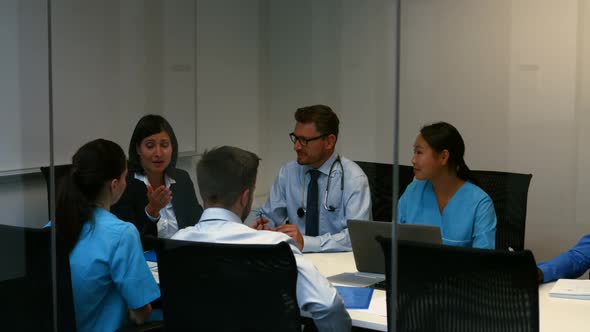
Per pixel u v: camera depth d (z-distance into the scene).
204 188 2.04
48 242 2.19
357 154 2.61
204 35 3.09
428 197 2.38
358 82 2.60
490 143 2.31
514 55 2.27
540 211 2.27
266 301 1.89
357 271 2.39
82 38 3.35
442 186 2.35
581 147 2.19
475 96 2.34
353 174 2.61
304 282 1.92
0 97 3.38
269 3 2.88
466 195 2.30
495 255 1.66
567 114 2.21
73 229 2.19
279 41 2.85
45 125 3.37
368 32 2.55
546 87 2.25
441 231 2.32
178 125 3.17
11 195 3.37
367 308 2.10
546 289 2.14
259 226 2.80
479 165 2.33
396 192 2.46
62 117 3.37
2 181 3.38
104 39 3.32
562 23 2.20
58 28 3.35
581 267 2.21
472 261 1.69
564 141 2.21
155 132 3.08
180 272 1.97
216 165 2.02
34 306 2.23
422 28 2.44
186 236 2.04
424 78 2.43
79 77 3.35
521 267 1.64
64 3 3.34
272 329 1.90
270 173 2.93
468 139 2.35
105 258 2.17
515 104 2.29
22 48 3.37
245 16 2.96
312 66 2.74
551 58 2.22
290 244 1.97
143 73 3.28
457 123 2.37
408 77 2.47
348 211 2.61
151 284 2.21
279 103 2.89
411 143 2.46
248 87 2.98
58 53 3.36
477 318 1.73
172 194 3.04
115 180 2.25
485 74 2.32
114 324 2.20
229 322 1.94
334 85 2.68
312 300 1.91
